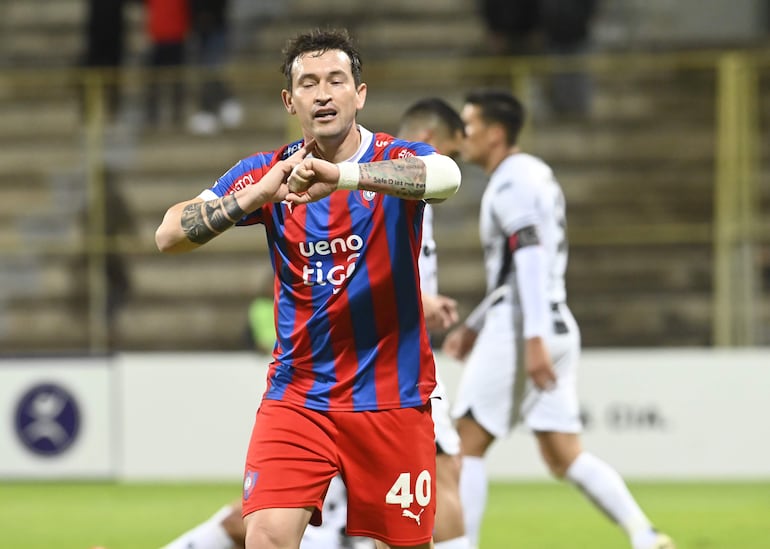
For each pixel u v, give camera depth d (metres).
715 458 35.22
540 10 48.41
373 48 54.44
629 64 46.03
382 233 13.80
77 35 56.03
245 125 51.34
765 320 44.22
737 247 44.78
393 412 13.94
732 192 45.19
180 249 13.73
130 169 49.66
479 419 21.20
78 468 37.00
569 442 21.17
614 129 50.00
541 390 20.30
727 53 51.41
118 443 36.97
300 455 13.77
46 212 49.09
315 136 13.67
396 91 49.94
